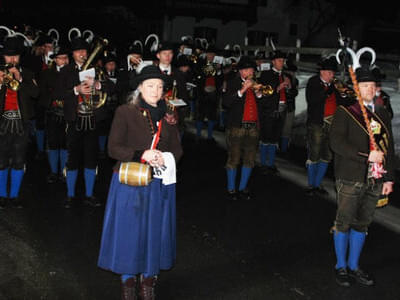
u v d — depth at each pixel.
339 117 4.28
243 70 6.60
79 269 4.41
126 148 3.55
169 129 3.81
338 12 26.86
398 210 6.64
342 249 4.43
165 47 6.46
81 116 5.93
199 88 10.73
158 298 3.98
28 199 6.32
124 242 3.54
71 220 5.64
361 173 4.21
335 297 4.12
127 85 7.71
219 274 4.46
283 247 5.16
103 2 24.31
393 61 18.00
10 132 5.79
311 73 16.52
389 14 27.45
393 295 4.21
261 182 7.73
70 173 6.17
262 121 8.14
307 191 7.14
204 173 8.16
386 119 4.32
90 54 5.84
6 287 4.01
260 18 25.78
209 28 24.72
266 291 4.17
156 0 23.34
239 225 5.76
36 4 23.73
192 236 5.35
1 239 4.98
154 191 3.60
